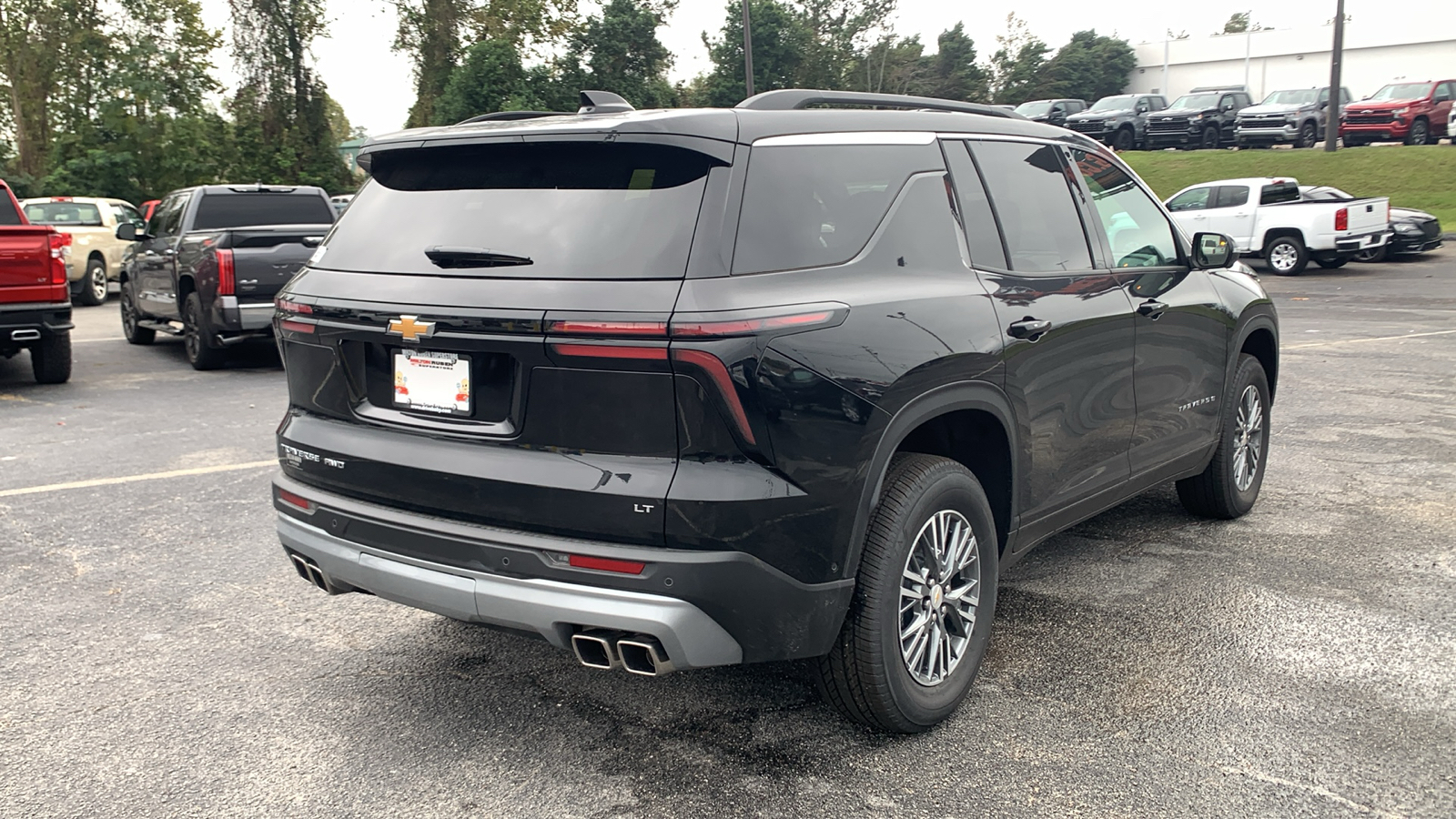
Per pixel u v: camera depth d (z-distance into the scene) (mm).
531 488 2734
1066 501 3877
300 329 3268
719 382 2570
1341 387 8906
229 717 3348
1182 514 5461
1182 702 3357
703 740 3168
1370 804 2750
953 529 3262
